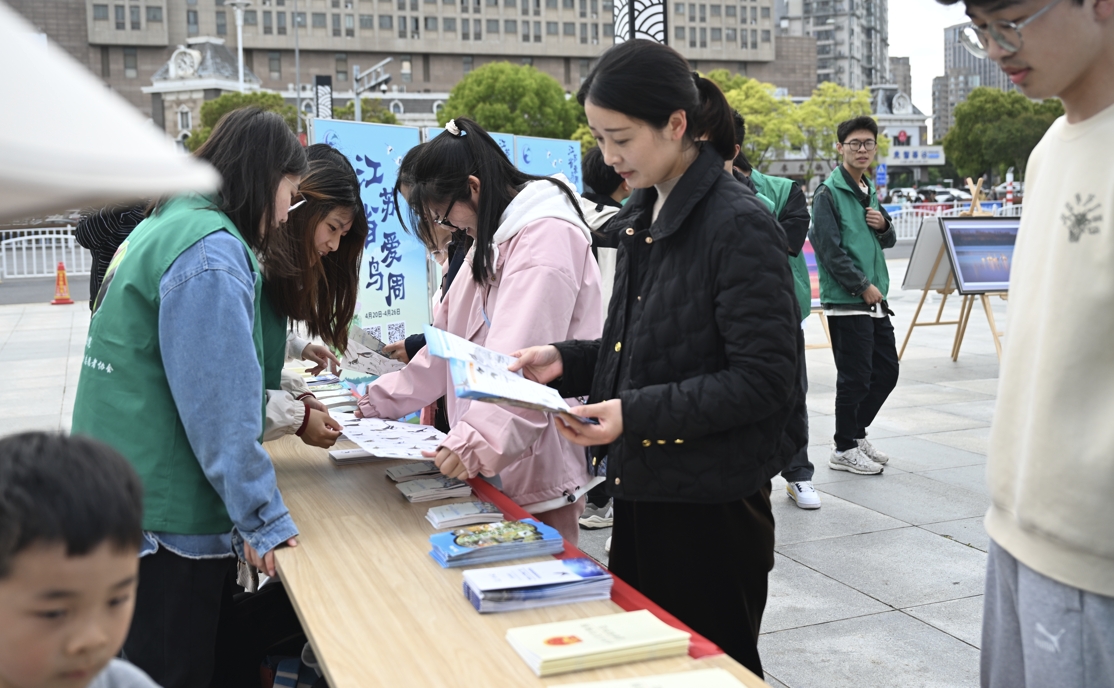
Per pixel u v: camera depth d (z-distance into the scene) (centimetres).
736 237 164
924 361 837
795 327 167
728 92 5538
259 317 194
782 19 13862
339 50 8388
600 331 228
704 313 169
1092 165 131
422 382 266
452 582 166
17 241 1842
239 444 172
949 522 408
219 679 228
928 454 523
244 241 187
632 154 169
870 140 477
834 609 320
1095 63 131
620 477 178
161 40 7844
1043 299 140
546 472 229
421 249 464
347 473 243
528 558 179
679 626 147
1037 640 142
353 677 130
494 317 214
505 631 146
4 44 52
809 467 430
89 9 7688
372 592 161
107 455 98
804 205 450
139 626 179
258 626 231
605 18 9044
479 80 4844
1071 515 133
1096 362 130
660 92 164
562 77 9038
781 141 5650
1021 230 151
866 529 402
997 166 5378
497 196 221
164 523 177
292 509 210
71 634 93
